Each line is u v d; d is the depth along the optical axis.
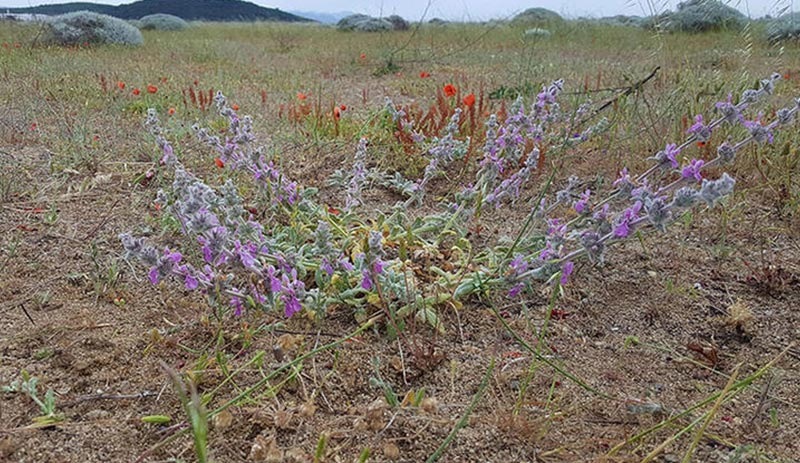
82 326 1.99
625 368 1.89
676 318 2.16
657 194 1.98
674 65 5.81
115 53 9.63
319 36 14.62
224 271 2.29
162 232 2.63
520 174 2.58
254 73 7.88
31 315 2.04
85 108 4.87
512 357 1.92
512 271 2.02
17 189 3.03
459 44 11.33
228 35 14.91
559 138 3.45
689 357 1.96
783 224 2.84
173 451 1.50
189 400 1.64
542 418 1.65
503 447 1.57
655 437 1.60
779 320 2.15
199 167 3.53
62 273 2.31
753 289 2.34
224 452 1.51
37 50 9.14
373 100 6.21
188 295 2.19
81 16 11.11
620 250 2.60
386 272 2.02
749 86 4.02
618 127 3.93
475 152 3.54
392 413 1.64
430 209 3.04
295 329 2.00
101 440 1.53
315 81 7.41
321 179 3.41
